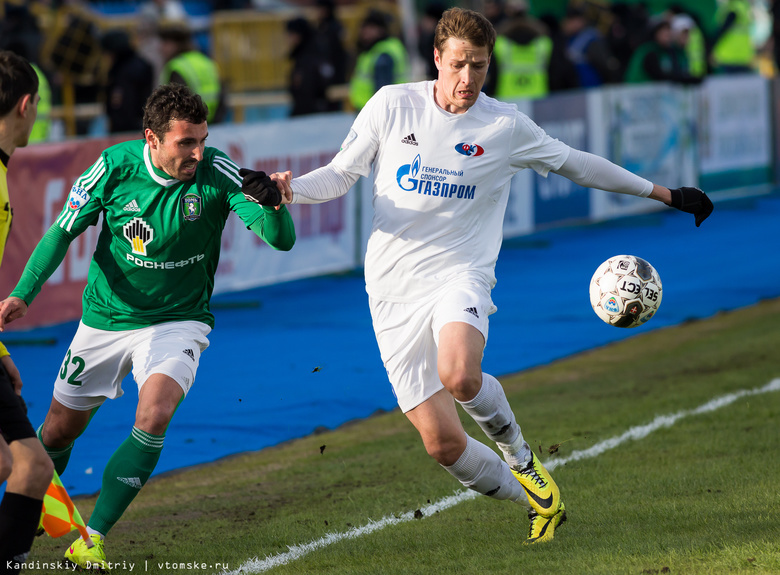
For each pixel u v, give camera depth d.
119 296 15.47
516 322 35.00
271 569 14.34
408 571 13.67
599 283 16.19
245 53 65.19
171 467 20.88
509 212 49.28
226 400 25.94
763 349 29.34
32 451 12.52
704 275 42.88
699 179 59.84
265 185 13.95
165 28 44.00
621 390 25.61
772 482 16.95
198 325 15.73
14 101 12.62
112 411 24.83
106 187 15.10
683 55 59.00
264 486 19.25
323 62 50.38
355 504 17.58
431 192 15.03
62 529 13.73
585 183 15.91
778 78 67.44
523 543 14.88
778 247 49.28
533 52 56.44
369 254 15.43
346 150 15.38
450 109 15.04
